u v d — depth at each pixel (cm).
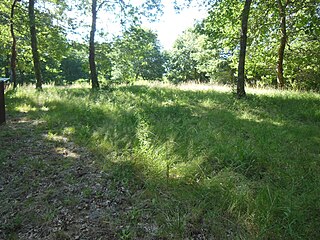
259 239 265
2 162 436
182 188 351
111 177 392
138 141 486
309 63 1838
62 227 298
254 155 430
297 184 352
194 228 289
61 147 507
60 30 1527
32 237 285
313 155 453
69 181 384
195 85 1577
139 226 295
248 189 338
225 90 1303
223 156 432
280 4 1344
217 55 2619
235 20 1282
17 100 946
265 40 1703
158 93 1153
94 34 1499
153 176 377
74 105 821
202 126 609
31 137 557
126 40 1555
